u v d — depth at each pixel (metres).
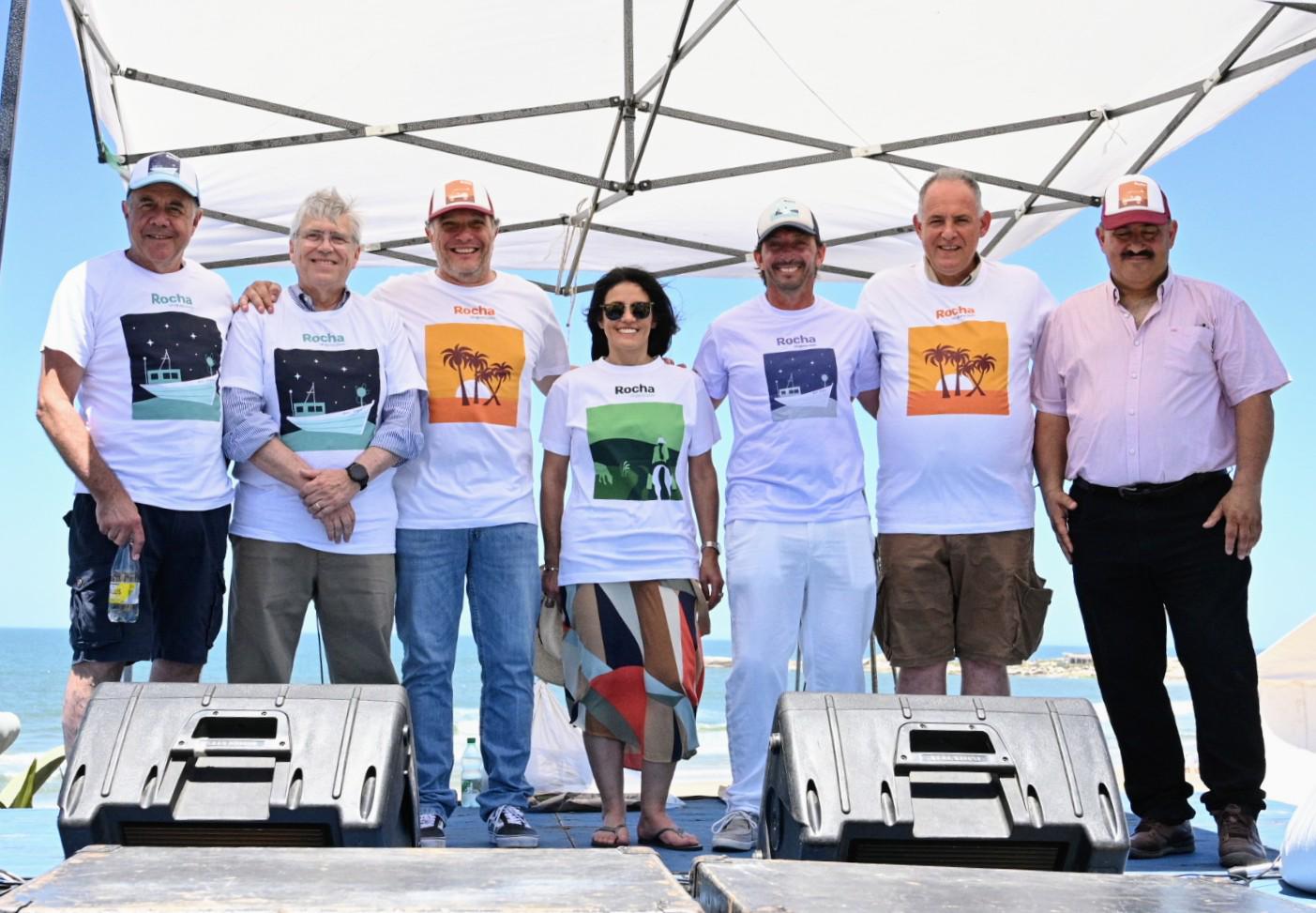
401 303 3.76
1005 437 3.66
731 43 4.89
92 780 2.23
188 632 3.35
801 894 1.59
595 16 4.74
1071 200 5.70
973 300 3.74
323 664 3.55
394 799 2.33
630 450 3.67
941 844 2.23
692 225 6.17
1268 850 3.72
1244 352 3.56
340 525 3.41
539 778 4.73
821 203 5.95
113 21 4.45
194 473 3.36
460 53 4.86
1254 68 4.75
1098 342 3.67
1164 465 3.55
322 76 4.93
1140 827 3.64
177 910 1.44
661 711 3.56
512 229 6.09
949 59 4.95
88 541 3.26
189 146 5.21
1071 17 4.66
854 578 3.65
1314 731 4.74
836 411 3.72
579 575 3.63
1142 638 3.62
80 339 3.31
